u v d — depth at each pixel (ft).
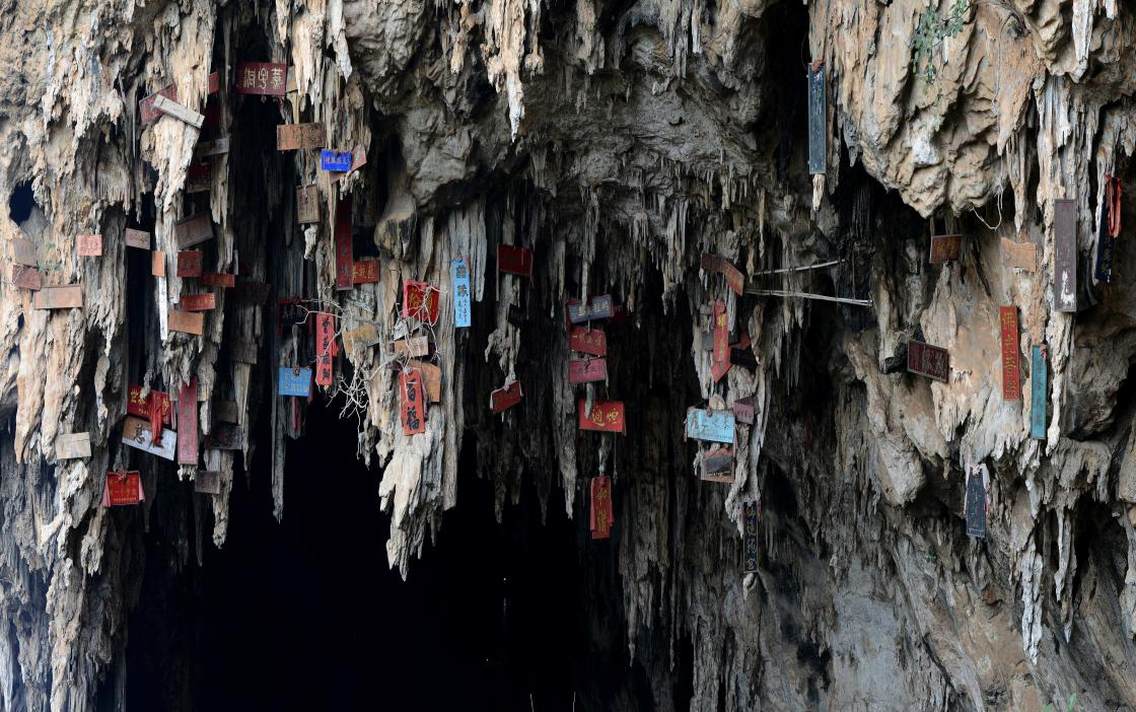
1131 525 30.17
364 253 42.09
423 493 40.96
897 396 37.60
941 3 28.45
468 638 70.64
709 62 34.47
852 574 44.86
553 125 38.32
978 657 38.24
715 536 51.29
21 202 41.70
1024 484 32.48
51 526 42.60
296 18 36.76
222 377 44.34
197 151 39.83
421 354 40.42
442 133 38.19
